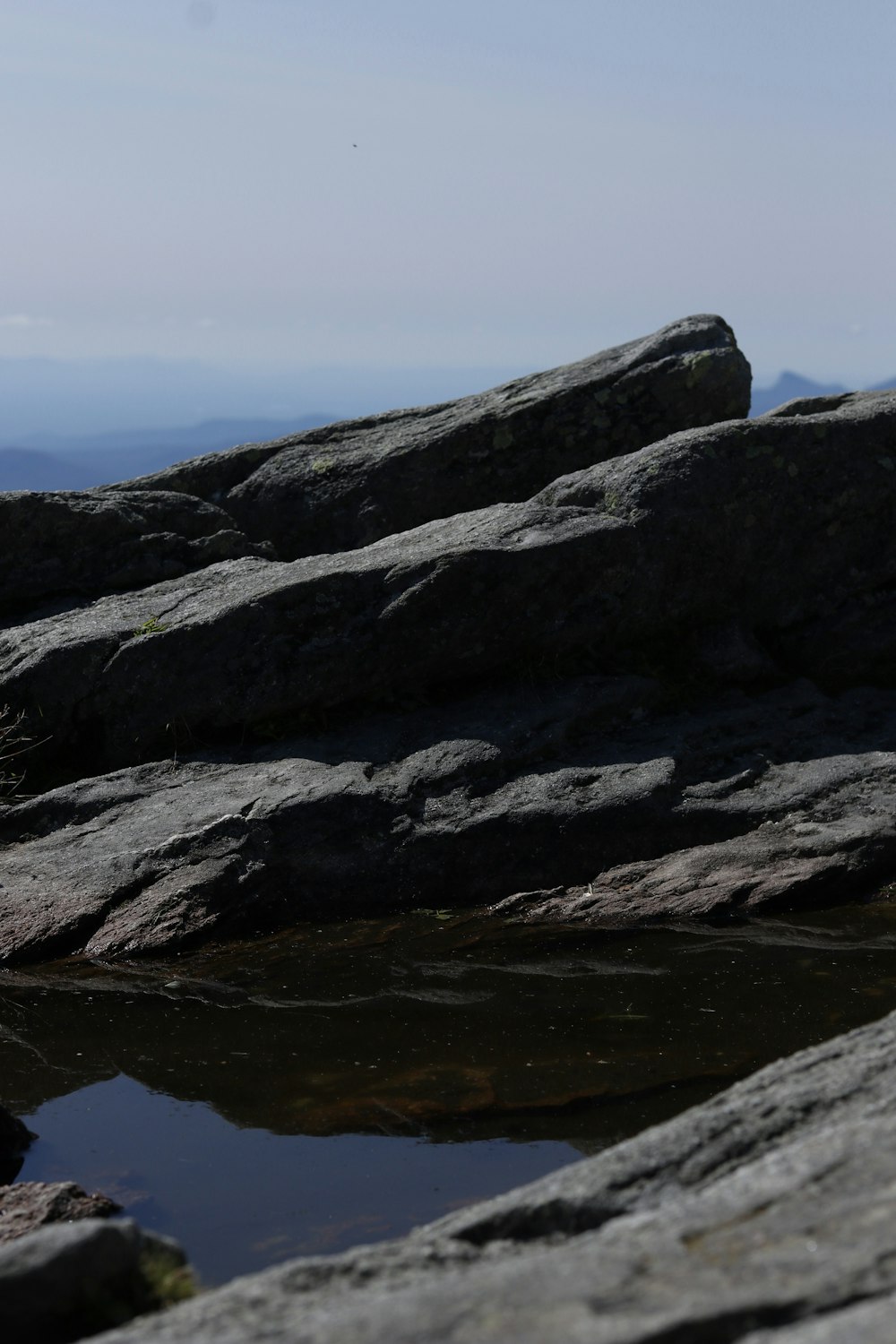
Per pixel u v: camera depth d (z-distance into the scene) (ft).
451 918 23.56
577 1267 7.39
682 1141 9.81
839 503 31.73
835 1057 11.02
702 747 27.32
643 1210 9.14
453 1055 17.61
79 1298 8.50
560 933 22.61
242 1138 15.37
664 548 30.12
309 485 38.22
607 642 30.14
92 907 22.97
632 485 30.63
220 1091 16.76
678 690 29.86
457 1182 14.02
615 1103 15.88
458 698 29.14
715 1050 17.40
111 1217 13.16
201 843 23.97
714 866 24.00
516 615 28.94
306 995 20.24
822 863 23.63
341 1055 17.83
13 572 33.45
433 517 37.60
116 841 24.50
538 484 37.65
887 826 24.22
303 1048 18.10
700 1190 9.25
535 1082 16.58
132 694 28.02
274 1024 19.08
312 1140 15.24
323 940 22.75
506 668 29.43
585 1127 15.25
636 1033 18.12
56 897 23.25
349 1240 12.88
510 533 29.55
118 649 28.40
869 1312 6.43
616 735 27.86
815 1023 18.22
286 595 28.27
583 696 28.27
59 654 28.25
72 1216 12.84
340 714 28.66
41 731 28.32
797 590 31.86
